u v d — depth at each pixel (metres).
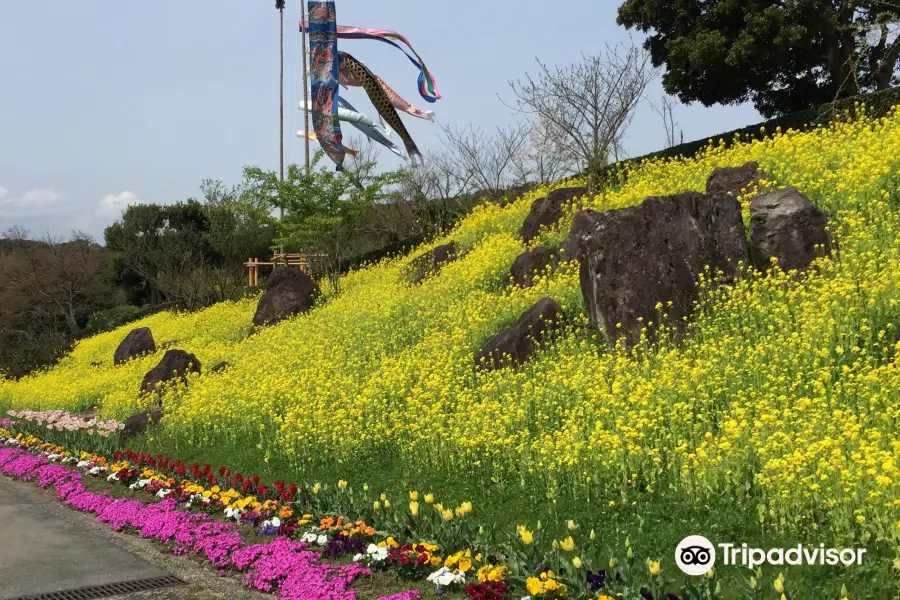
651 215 10.30
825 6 20.94
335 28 29.36
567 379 9.05
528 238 16.42
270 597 5.50
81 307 43.81
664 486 6.43
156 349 21.95
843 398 6.84
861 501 5.04
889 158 11.05
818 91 24.55
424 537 5.92
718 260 10.16
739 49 21.39
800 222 10.06
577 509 6.46
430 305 14.57
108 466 10.24
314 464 9.41
